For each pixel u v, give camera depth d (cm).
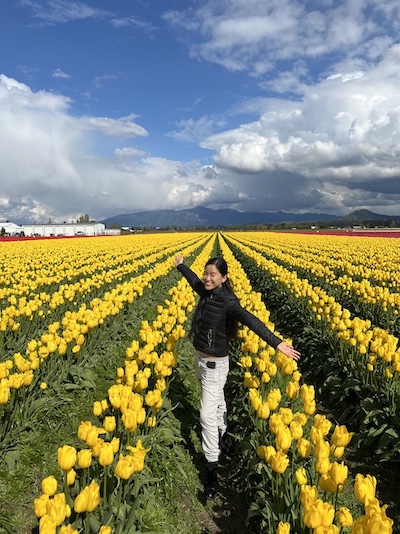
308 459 263
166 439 303
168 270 1041
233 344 495
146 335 384
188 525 256
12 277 969
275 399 269
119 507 206
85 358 437
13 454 290
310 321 585
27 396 347
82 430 212
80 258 1462
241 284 755
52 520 158
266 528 231
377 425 336
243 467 291
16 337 508
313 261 1324
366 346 391
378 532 144
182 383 427
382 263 1202
